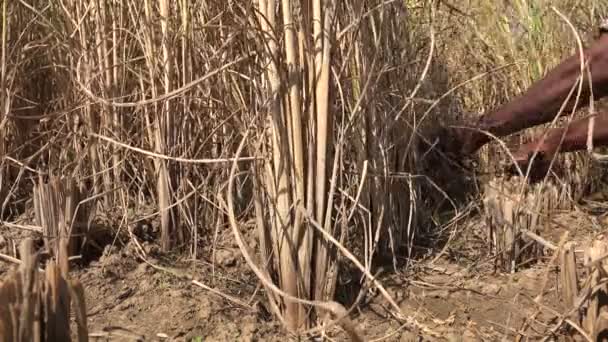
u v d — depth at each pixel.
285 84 1.81
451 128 2.60
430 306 2.12
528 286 2.22
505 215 2.35
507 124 2.22
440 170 2.79
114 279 2.26
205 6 2.39
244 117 2.05
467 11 3.24
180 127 2.46
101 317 2.06
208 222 2.56
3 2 2.75
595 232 2.75
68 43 2.62
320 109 1.82
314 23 1.80
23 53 2.85
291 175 1.85
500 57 3.15
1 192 2.75
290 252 1.88
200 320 2.01
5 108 2.77
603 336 1.69
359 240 2.28
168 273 2.27
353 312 2.05
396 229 2.41
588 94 2.06
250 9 1.79
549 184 2.87
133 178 2.65
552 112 2.13
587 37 3.01
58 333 1.36
